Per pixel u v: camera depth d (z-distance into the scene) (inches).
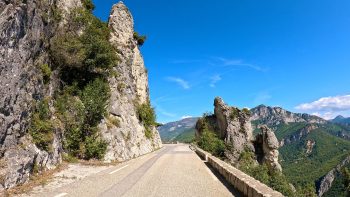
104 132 1045.2
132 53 2032.5
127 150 1230.3
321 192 7475.4
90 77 1146.0
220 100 3543.3
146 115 1897.1
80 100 1021.8
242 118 3390.7
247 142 3275.1
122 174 664.4
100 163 882.8
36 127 679.7
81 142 930.1
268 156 3065.9
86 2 1380.4
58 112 898.7
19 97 638.5
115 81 1402.6
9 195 439.2
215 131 3528.5
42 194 436.1
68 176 625.6
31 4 756.6
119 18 1863.9
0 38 594.2
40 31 825.5
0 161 514.6
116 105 1285.7
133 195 430.9
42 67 826.8
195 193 458.3
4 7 633.0
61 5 1117.7
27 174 559.8
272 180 2603.3
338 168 7721.5
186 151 1882.4
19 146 585.9
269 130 3125.0
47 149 697.0
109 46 1249.4
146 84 2546.8
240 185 477.7
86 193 439.2
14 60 640.4
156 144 2378.2
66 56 984.3
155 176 640.4
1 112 559.2
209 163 1025.5
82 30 1178.6
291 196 2554.1
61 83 997.2
